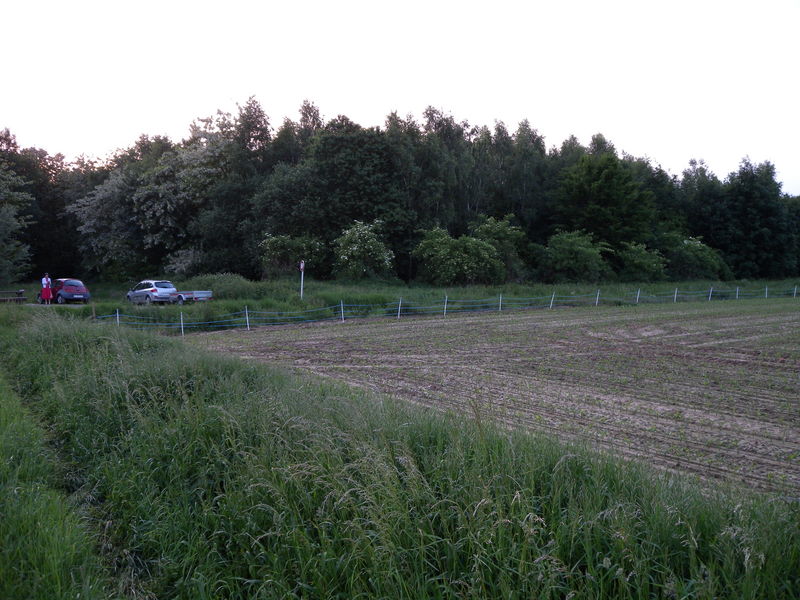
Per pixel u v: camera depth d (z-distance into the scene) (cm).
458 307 3212
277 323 2666
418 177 4425
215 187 4703
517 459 519
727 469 740
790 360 1617
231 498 536
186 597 455
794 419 994
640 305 3575
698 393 1195
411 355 1725
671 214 6009
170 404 755
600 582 368
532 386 1262
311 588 425
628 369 1478
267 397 755
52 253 6250
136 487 602
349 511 479
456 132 5431
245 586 452
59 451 757
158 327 2383
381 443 562
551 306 3419
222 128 5034
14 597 415
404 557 422
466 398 1136
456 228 4991
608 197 5094
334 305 2942
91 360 1094
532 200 5441
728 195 6003
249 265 4419
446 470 509
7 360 1342
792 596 346
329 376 1386
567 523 426
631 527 404
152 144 6366
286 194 4153
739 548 377
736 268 5850
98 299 4344
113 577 488
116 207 5112
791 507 440
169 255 4850
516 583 385
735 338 2083
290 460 566
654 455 795
